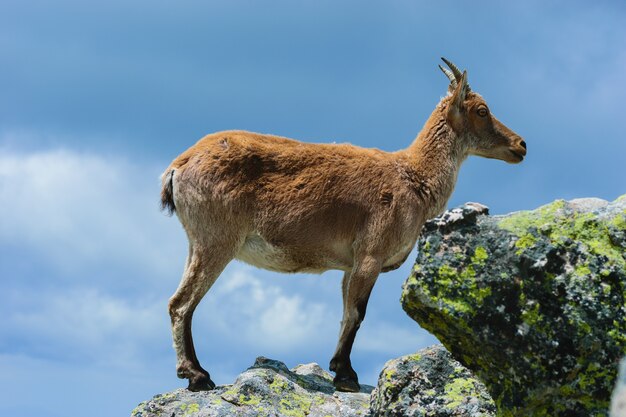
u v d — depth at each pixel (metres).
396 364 15.64
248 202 19.59
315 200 19.70
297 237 19.77
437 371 15.31
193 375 18.75
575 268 11.51
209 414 16.97
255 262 20.30
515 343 11.52
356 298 19.69
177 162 19.97
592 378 11.11
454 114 21.38
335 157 20.25
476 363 12.31
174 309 19.30
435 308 11.98
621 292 11.29
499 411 11.89
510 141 21.61
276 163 19.94
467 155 21.80
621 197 12.46
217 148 19.75
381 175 20.22
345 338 19.61
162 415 17.70
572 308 11.29
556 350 11.27
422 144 21.14
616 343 11.04
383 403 15.25
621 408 7.87
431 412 14.64
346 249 20.12
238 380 18.28
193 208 19.48
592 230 11.82
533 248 11.76
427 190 20.69
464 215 12.42
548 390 11.33
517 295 11.61
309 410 17.59
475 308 11.77
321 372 21.09
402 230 20.06
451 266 12.09
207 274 19.36
